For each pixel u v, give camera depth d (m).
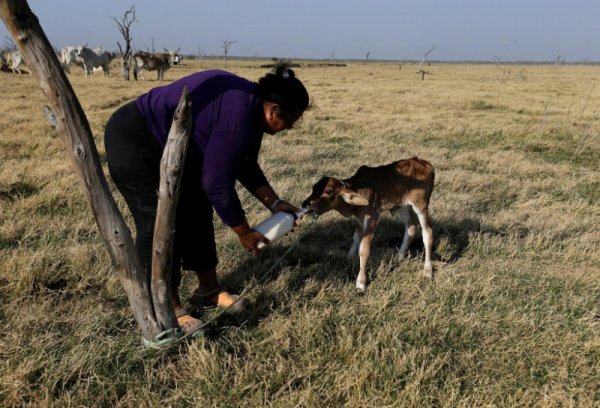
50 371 3.02
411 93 22.44
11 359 3.10
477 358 3.41
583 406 2.99
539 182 7.66
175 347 3.32
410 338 3.57
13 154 8.24
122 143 3.08
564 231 5.70
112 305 3.90
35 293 3.90
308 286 4.18
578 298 4.19
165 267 3.07
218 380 3.07
